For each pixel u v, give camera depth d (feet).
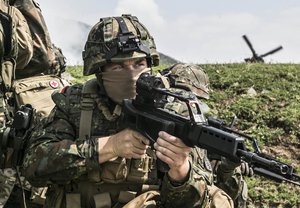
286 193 20.74
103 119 11.19
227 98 27.86
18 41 14.76
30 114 12.62
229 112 26.00
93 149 10.57
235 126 25.22
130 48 10.66
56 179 10.91
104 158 10.60
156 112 9.96
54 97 11.60
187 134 9.35
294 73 31.63
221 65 33.14
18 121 12.47
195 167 10.81
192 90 16.16
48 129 11.27
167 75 16.10
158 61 11.73
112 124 11.15
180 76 16.16
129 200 11.15
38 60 16.11
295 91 28.81
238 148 8.81
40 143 11.09
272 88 28.96
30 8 15.79
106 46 10.79
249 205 20.15
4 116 14.06
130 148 10.32
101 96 11.27
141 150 10.36
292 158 23.38
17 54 14.65
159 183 11.31
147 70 11.01
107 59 10.70
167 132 9.57
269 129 25.03
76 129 11.30
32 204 14.96
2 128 13.10
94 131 11.15
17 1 15.67
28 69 16.08
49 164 10.73
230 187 14.83
